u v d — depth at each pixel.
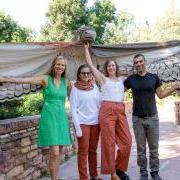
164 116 12.42
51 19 17.72
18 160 3.62
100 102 3.68
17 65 3.37
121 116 3.64
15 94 3.43
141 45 3.79
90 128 3.66
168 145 6.44
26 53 3.35
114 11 19.06
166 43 3.80
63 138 3.35
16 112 4.97
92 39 3.57
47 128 3.31
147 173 3.78
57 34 17.33
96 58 3.84
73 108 3.59
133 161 5.02
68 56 3.69
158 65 3.87
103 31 18.52
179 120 9.45
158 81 3.68
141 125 3.68
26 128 3.82
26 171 3.80
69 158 5.25
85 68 3.58
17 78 3.19
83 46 3.63
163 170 4.39
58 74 3.40
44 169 4.29
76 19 17.34
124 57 3.86
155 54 3.84
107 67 3.65
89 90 3.64
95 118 3.65
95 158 3.78
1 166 3.28
